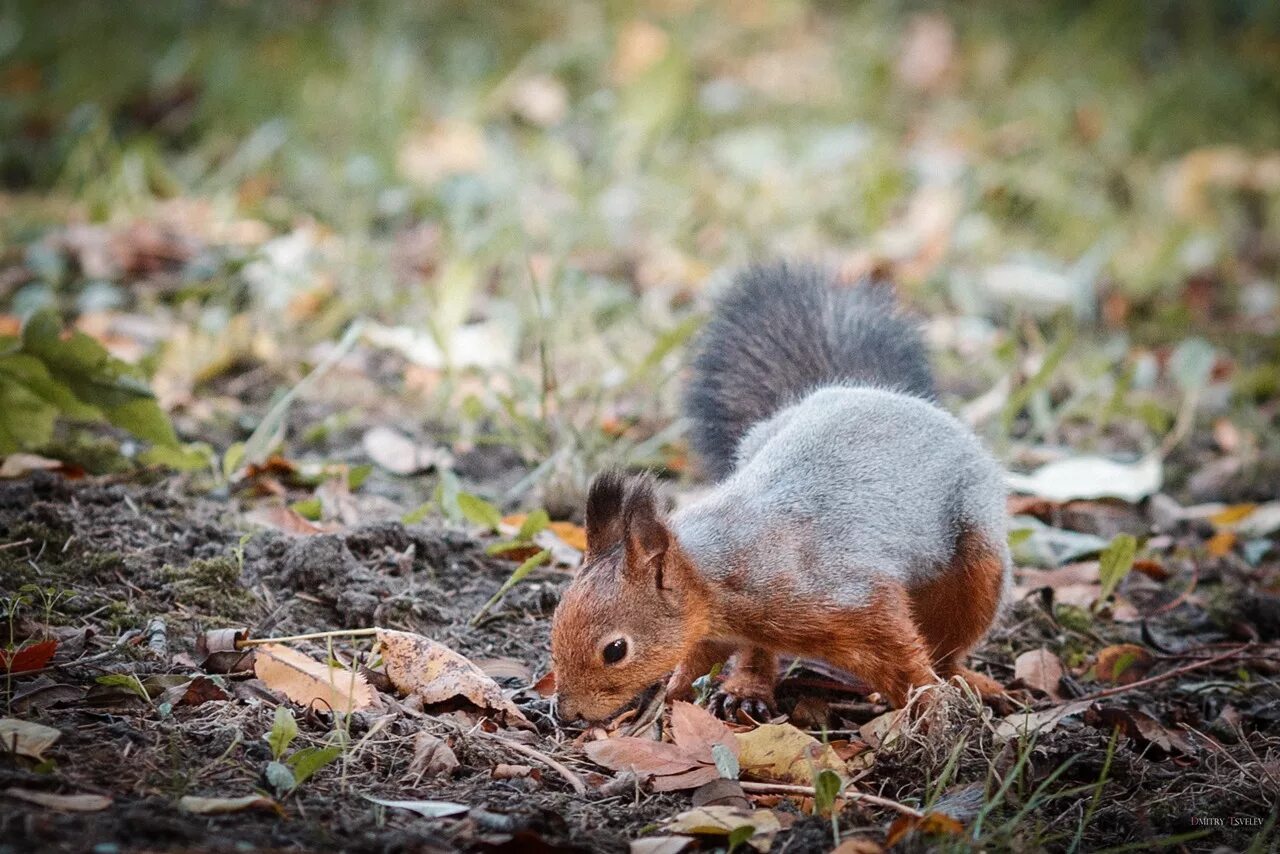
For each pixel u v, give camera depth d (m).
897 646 7.37
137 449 10.19
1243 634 9.07
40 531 8.17
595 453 10.32
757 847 6.09
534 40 19.53
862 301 9.37
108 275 13.17
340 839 5.76
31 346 8.80
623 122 16.25
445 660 7.33
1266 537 10.62
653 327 12.88
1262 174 17.95
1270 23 22.00
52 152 16.20
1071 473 10.66
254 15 19.53
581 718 7.09
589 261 14.09
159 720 6.63
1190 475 11.61
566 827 6.08
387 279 13.34
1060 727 7.50
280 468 9.69
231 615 7.82
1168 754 7.46
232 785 6.13
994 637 8.83
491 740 6.92
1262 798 6.93
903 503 7.55
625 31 18.62
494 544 8.73
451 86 17.92
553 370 11.48
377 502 9.74
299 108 16.70
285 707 6.95
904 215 16.14
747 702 7.83
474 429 11.06
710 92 18.16
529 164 15.98
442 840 5.86
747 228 15.20
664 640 7.12
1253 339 14.44
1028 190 16.62
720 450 9.03
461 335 11.84
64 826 5.53
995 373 12.72
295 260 13.12
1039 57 20.28
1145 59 21.19
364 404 11.43
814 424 7.83
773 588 7.29
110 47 18.34
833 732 7.49
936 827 6.08
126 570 7.98
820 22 21.17
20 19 18.80
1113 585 8.94
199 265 12.95
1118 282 15.29
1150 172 17.94
